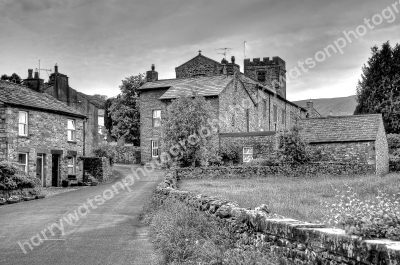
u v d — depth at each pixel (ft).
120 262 31.45
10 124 92.38
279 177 100.32
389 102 164.45
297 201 50.57
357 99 176.35
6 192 73.15
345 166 99.60
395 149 143.02
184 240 32.91
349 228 18.60
